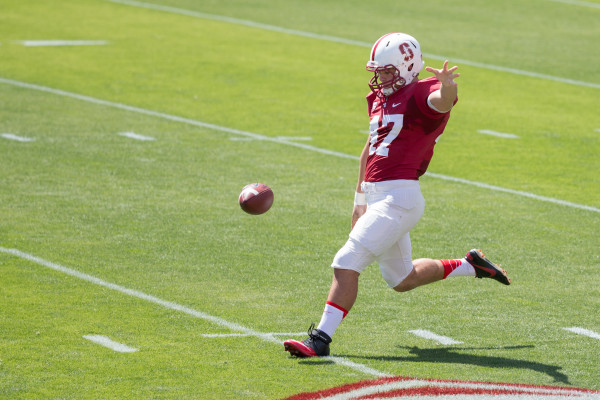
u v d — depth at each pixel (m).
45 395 18.66
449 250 30.14
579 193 37.78
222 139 45.72
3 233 30.69
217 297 25.31
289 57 68.00
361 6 89.38
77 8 84.31
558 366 20.77
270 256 29.11
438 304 25.19
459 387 19.23
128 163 40.66
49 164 39.94
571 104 56.47
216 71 62.41
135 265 27.91
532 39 77.50
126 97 54.34
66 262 27.97
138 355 20.97
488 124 50.50
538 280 27.38
